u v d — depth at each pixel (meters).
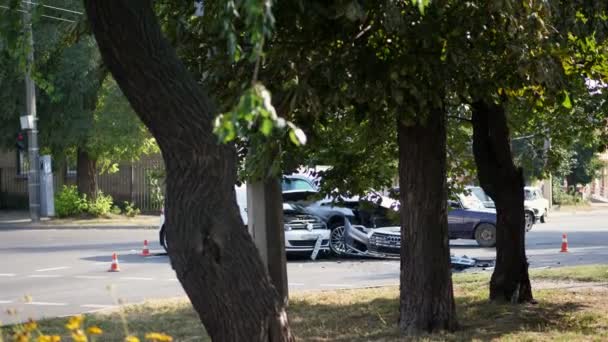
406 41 9.88
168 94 6.84
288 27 9.68
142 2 6.80
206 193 6.98
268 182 13.55
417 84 9.80
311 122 10.26
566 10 10.58
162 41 6.90
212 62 10.28
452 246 27.05
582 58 11.90
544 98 11.63
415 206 11.27
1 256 24.50
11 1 9.50
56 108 38.66
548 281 16.70
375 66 9.73
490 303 13.84
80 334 5.60
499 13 9.83
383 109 10.76
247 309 7.12
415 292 11.40
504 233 13.86
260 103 4.45
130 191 45.12
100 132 38.78
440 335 11.11
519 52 9.70
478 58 10.14
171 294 16.80
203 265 7.00
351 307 14.28
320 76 9.91
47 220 39.59
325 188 14.47
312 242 22.41
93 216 40.66
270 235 13.61
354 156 14.14
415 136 11.14
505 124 13.43
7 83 38.69
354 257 23.12
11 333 11.45
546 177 15.79
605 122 14.52
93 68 37.25
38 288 17.92
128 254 24.75
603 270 17.97
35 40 34.22
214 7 9.30
